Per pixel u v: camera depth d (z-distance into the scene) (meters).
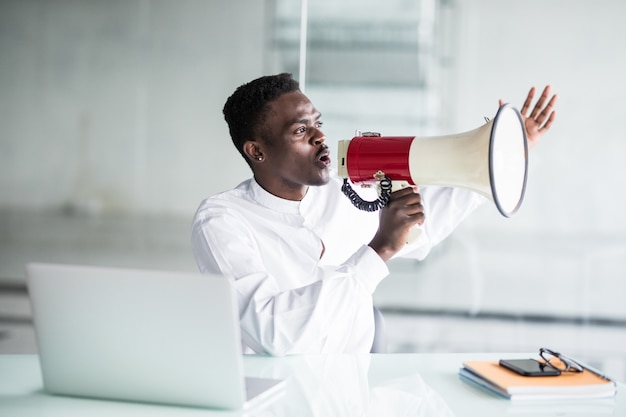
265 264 2.00
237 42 5.01
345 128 4.84
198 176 5.14
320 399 1.23
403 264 4.92
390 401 1.21
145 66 5.14
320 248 2.02
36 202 5.28
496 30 4.79
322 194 2.10
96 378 1.21
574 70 4.76
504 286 4.86
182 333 1.15
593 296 4.77
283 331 1.57
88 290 1.17
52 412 1.16
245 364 1.50
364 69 4.83
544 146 4.80
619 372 4.09
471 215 4.87
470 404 1.20
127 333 1.17
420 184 1.64
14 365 1.48
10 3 5.22
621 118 4.73
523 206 4.82
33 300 1.20
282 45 4.94
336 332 1.78
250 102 1.94
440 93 4.82
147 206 5.21
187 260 5.18
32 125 5.25
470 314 4.87
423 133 4.82
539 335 4.62
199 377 1.16
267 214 2.01
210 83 5.08
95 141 5.21
